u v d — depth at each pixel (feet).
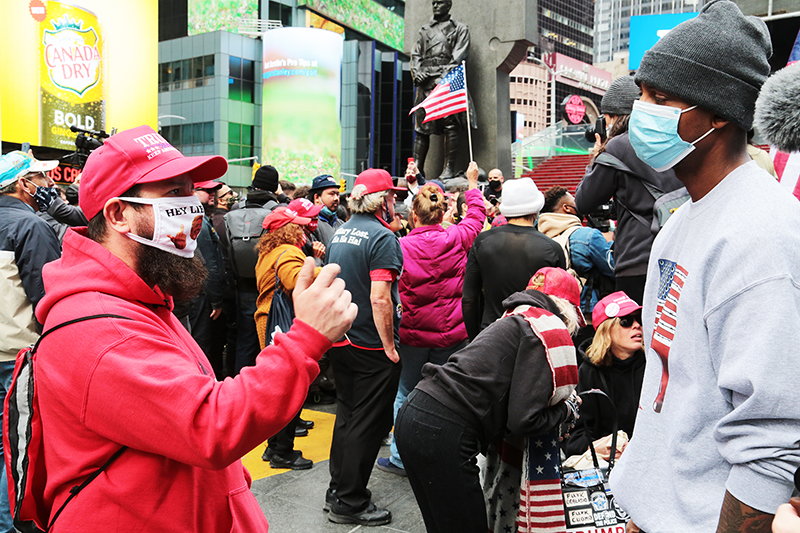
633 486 5.20
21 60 76.33
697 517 4.61
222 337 22.26
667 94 5.01
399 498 13.57
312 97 144.56
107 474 4.50
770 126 4.16
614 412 8.77
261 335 16.31
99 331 4.42
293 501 13.30
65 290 4.68
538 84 470.39
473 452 8.43
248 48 168.96
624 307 10.78
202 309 19.36
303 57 143.74
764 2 39.96
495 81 37.42
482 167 38.09
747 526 4.09
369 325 12.29
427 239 14.66
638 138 5.24
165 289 5.12
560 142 107.86
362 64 171.01
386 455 16.35
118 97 89.10
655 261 5.58
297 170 145.48
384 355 12.34
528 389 8.07
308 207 17.74
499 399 8.29
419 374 15.35
